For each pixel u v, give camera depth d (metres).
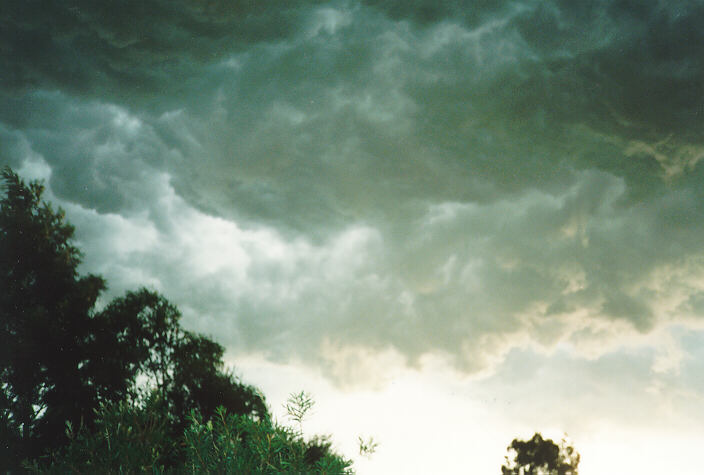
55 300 22.81
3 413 20.05
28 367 21.28
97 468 5.50
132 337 23.36
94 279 23.53
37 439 20.11
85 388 21.06
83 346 21.95
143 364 22.97
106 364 21.48
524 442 43.44
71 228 23.61
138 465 5.52
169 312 24.36
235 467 5.42
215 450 5.69
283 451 5.73
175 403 20.47
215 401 20.23
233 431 5.89
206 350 23.61
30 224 22.44
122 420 5.76
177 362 22.69
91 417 20.70
